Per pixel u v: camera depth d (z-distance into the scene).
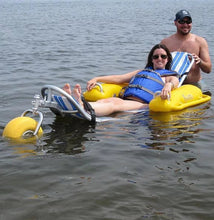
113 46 11.27
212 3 41.25
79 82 6.77
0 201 2.67
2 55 9.73
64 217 2.47
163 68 5.53
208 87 6.34
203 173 3.12
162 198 2.71
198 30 14.84
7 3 41.59
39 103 4.18
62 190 2.83
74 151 3.59
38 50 10.58
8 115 4.74
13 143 3.77
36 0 51.09
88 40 12.62
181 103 5.07
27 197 2.73
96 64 8.50
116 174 3.10
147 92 5.23
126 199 2.70
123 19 21.06
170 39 6.61
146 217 2.47
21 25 17.75
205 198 2.71
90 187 2.87
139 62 8.78
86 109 4.50
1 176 3.05
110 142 3.82
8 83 6.58
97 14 25.31
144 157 3.44
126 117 4.69
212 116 4.72
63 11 28.55
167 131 4.15
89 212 2.53
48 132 4.12
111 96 5.47
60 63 8.59
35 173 3.11
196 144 3.76
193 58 6.07
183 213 2.52
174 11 27.83
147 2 44.84
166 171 3.15
